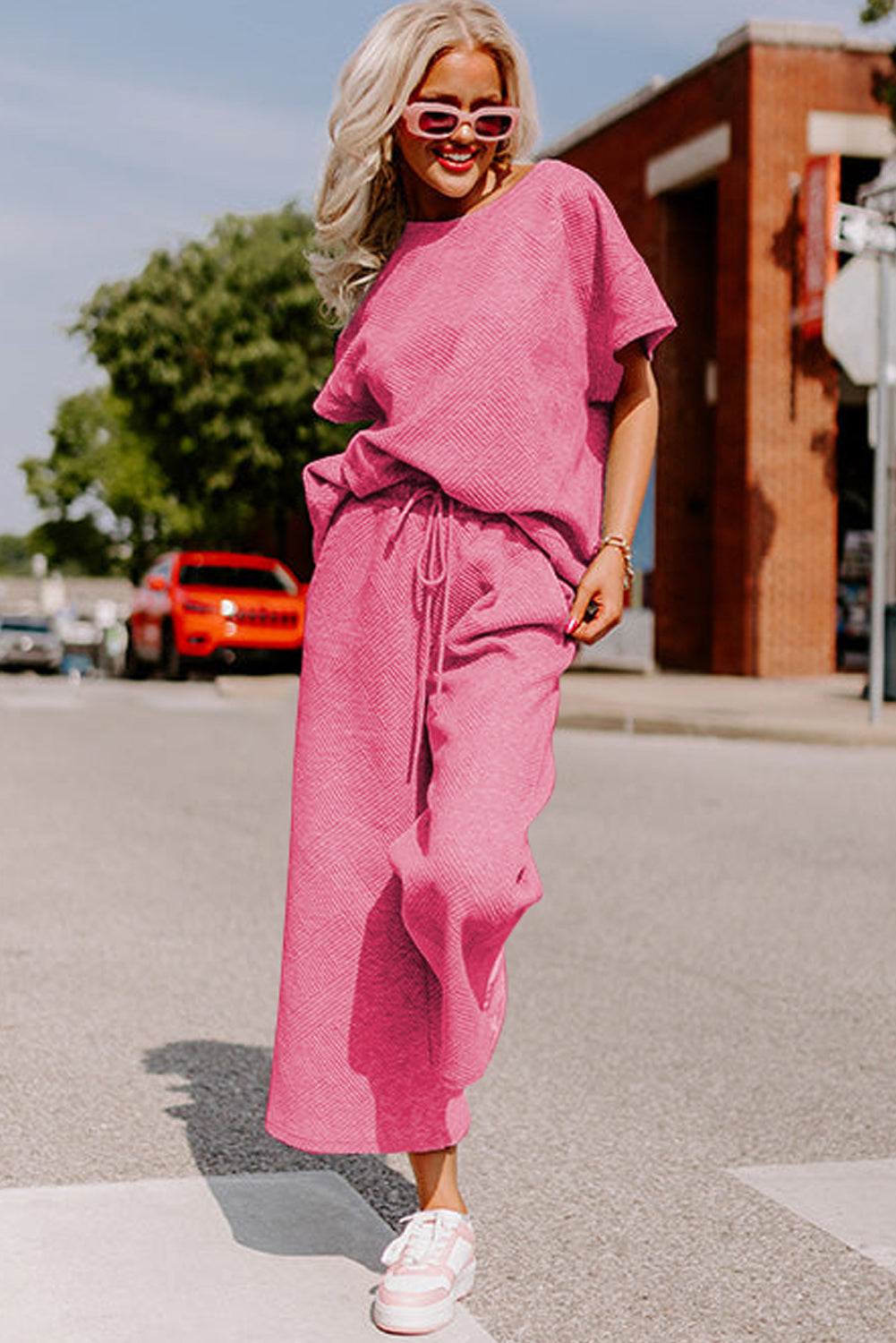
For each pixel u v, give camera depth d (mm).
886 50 21438
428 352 2502
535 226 2527
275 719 14766
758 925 5723
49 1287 2549
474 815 2291
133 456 54188
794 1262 2742
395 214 2670
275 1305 2502
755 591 21234
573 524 2533
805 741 12211
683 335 23750
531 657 2443
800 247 21172
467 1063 2295
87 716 14781
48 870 6652
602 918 5852
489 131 2488
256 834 7754
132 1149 3266
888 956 5230
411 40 2484
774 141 21141
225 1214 2879
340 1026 2508
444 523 2496
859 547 23797
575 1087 3803
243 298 29031
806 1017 4465
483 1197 3055
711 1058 4055
